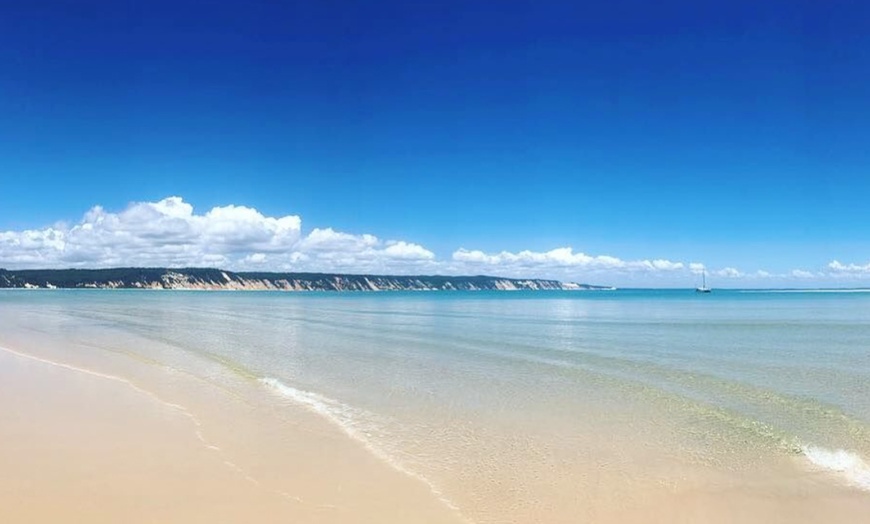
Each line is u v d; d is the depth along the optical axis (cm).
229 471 846
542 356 2297
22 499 715
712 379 1742
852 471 910
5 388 1457
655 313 6241
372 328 3872
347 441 1032
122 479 798
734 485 845
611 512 746
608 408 1344
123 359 2088
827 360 2166
